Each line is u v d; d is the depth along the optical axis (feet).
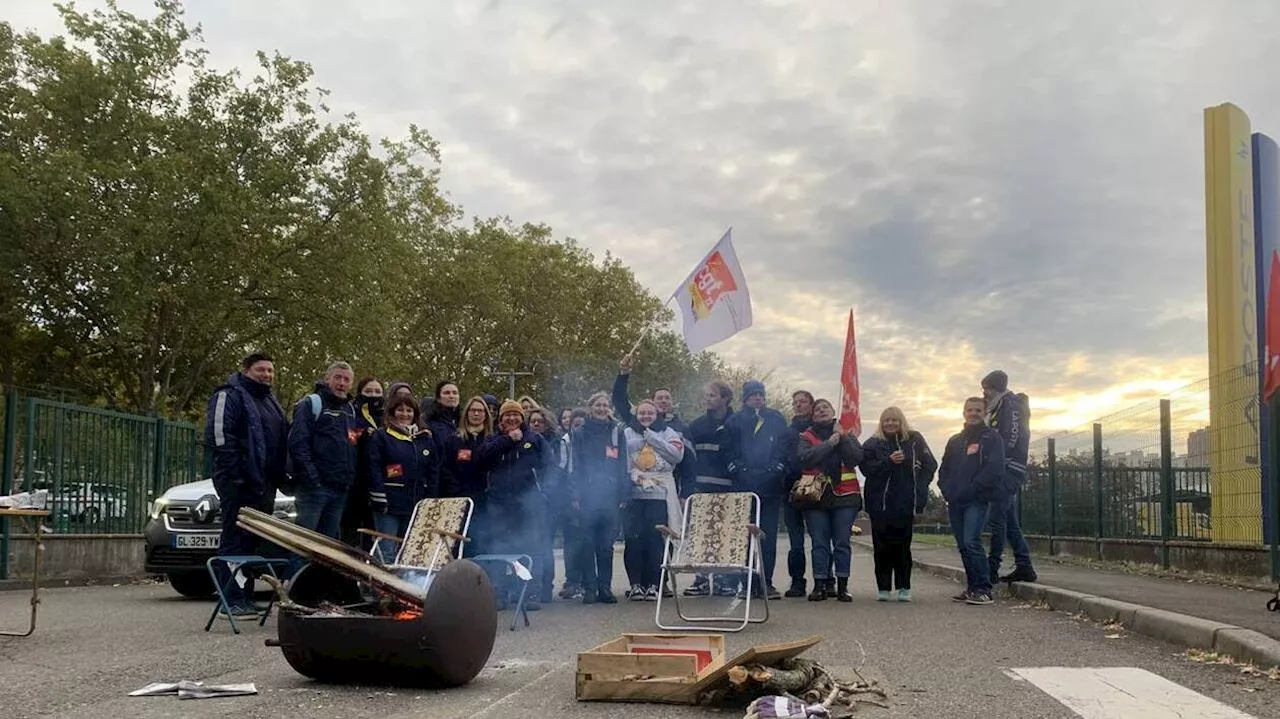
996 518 37.73
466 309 164.76
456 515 28.35
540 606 33.91
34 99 106.11
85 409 47.47
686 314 38.78
